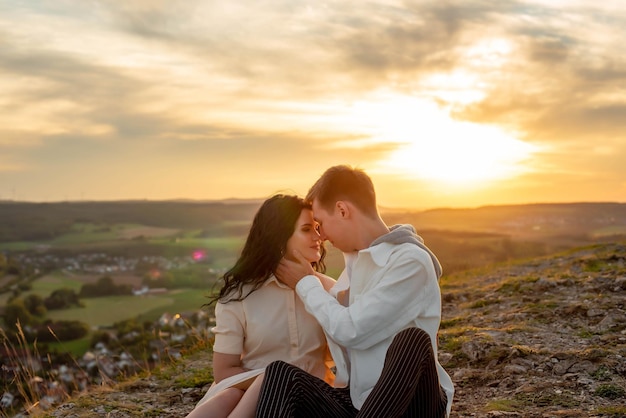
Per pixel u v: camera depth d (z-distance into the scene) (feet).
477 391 14.34
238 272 10.30
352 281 9.48
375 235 9.62
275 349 10.49
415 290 9.06
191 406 15.49
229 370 10.35
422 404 8.52
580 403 12.52
